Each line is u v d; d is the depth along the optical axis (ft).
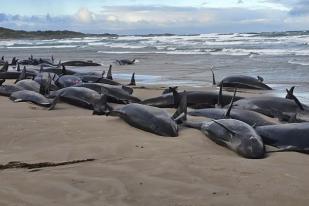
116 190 19.36
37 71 73.92
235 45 164.66
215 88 59.26
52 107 42.34
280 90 56.95
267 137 28.84
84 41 312.50
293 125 29.09
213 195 18.79
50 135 29.73
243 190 19.35
